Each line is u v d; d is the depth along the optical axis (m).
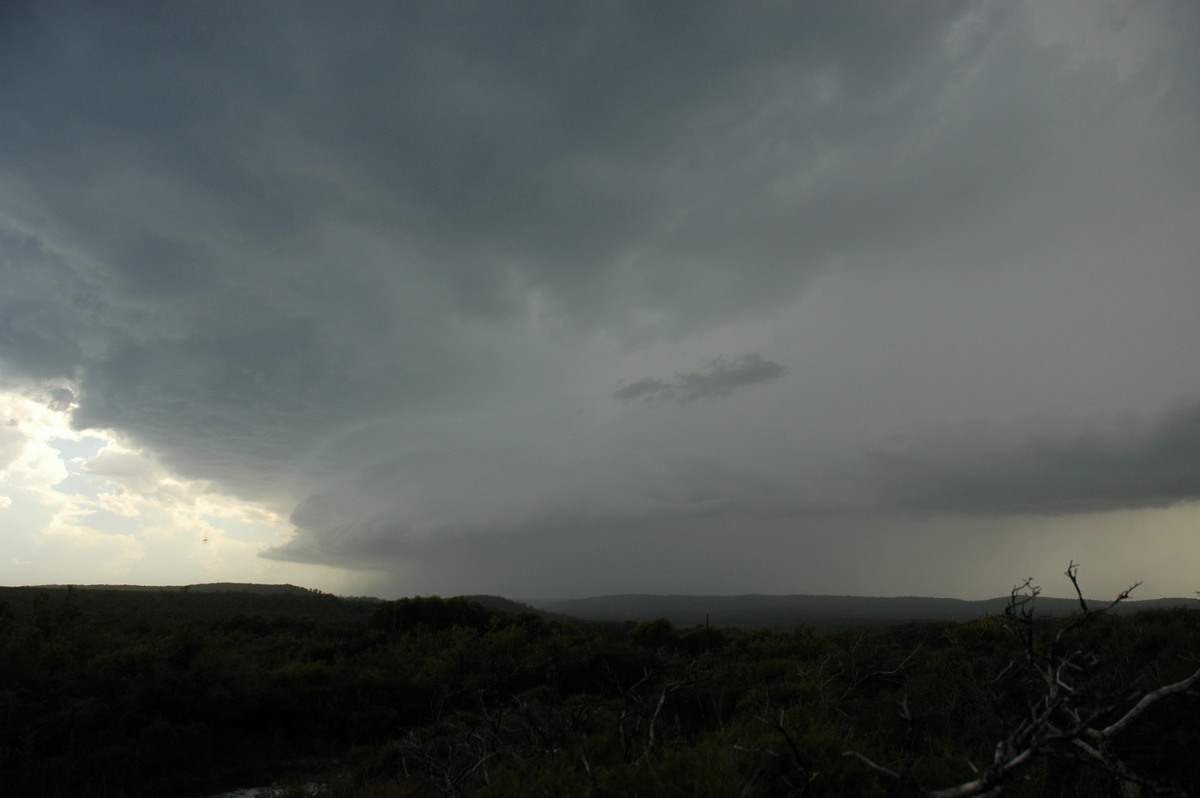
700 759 5.13
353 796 8.75
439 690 17.48
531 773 5.92
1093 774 5.55
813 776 4.62
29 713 12.91
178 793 12.62
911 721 4.08
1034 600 4.42
